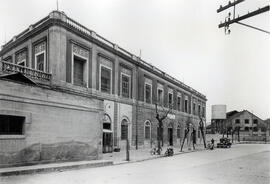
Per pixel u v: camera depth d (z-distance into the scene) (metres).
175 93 41.84
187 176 12.45
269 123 75.62
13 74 13.98
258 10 9.66
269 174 13.48
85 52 22.80
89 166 15.20
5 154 12.45
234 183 10.88
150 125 33.25
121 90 27.70
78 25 22.27
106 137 24.89
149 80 33.78
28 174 11.91
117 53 26.94
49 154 14.62
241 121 76.94
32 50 22.34
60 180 10.65
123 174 12.66
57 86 19.45
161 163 18.00
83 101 17.25
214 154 26.66
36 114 14.01
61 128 15.47
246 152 29.91
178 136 42.56
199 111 54.25
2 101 12.45
